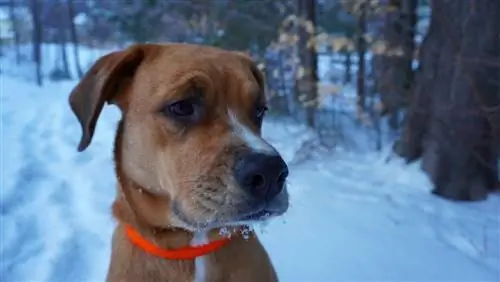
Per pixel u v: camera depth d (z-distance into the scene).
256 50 2.38
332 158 1.76
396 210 1.23
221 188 0.49
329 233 1.08
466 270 0.93
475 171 1.31
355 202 1.29
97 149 2.04
